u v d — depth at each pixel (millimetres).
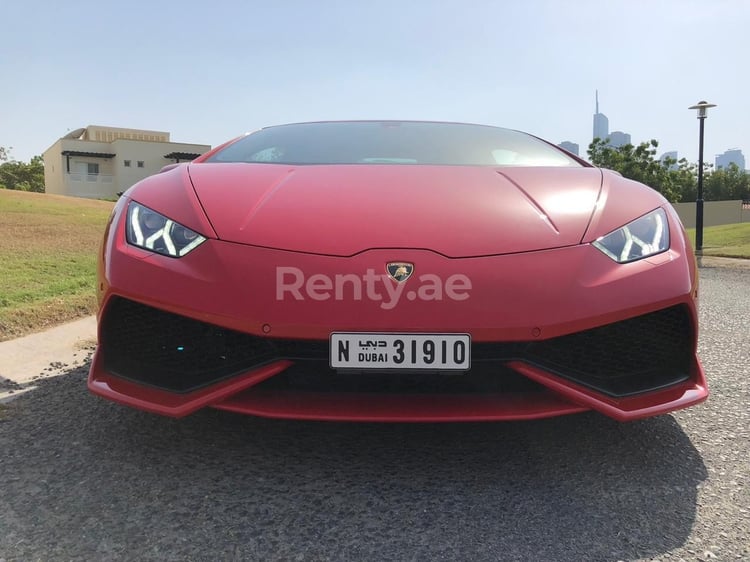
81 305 4070
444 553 1394
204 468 1818
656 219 1905
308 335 1630
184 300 1682
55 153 46281
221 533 1473
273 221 1794
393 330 1619
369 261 1671
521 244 1739
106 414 2242
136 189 2066
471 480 1756
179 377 1737
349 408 1699
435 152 2605
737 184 66125
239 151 2617
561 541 1441
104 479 1741
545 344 1691
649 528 1500
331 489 1697
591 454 1933
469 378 1748
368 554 1392
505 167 2307
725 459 1897
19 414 2238
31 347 3178
